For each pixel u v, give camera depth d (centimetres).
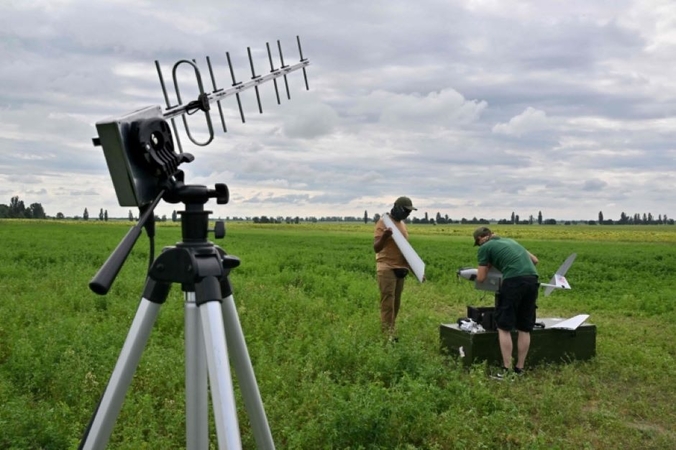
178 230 5559
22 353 618
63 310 939
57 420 461
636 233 7819
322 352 671
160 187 209
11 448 404
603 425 543
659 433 538
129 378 211
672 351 884
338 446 456
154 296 215
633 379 711
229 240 4022
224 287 226
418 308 1168
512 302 681
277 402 518
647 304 1316
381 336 806
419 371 620
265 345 736
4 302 973
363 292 1266
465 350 714
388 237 809
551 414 562
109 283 172
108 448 434
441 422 495
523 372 693
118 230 5022
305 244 3650
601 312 1263
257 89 269
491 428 504
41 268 1677
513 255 689
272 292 1150
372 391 512
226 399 188
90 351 618
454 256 2688
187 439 227
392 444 461
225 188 223
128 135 192
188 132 238
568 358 750
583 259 2758
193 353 220
